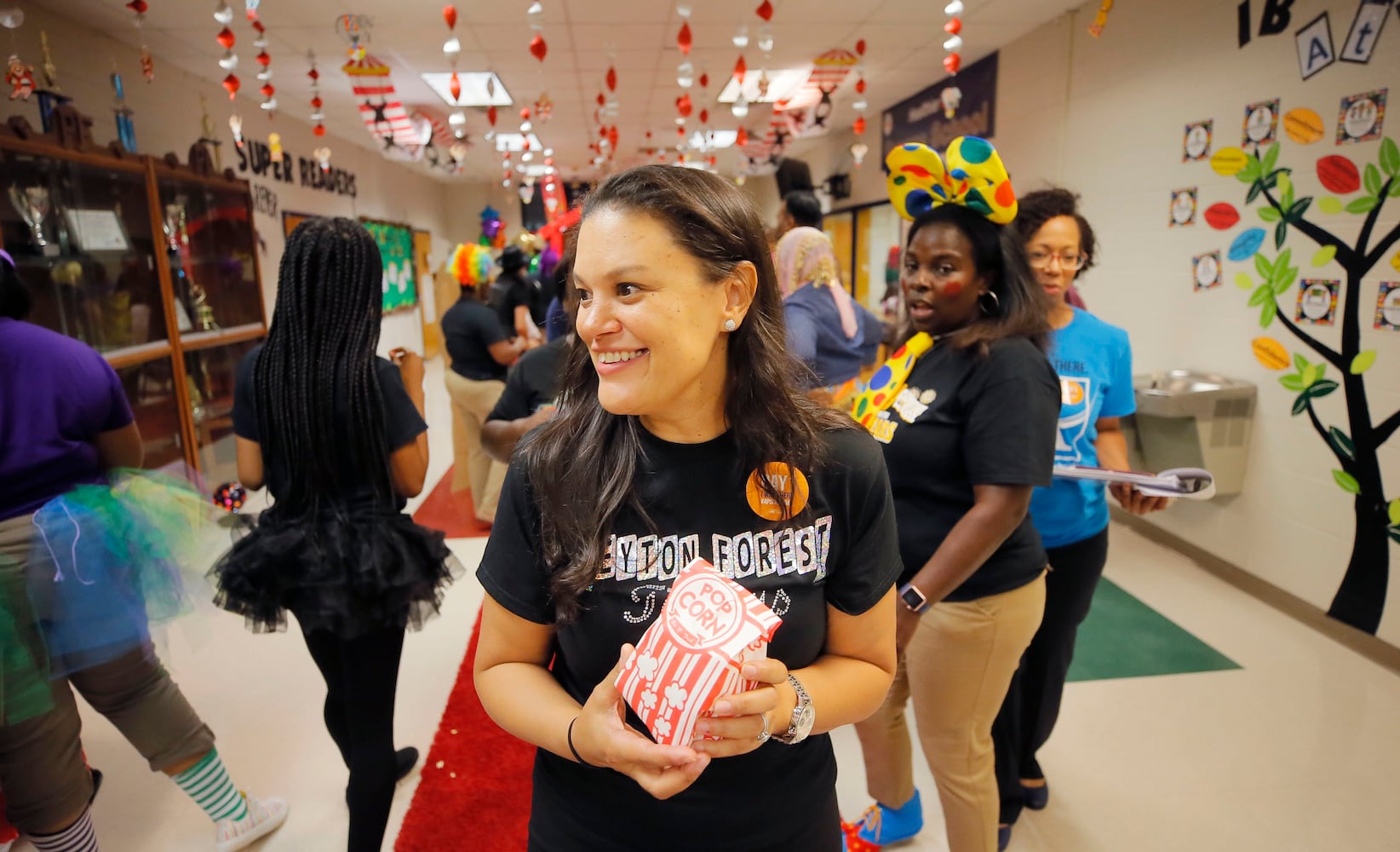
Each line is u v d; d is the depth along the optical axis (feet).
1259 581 9.87
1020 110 15.57
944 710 4.40
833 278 7.87
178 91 15.42
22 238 9.04
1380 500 8.30
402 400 4.86
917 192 4.41
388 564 4.55
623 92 19.26
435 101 19.85
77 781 4.71
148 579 5.09
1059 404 4.15
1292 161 9.23
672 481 2.59
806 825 2.84
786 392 2.61
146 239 11.48
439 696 7.73
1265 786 6.32
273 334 4.58
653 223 2.22
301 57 14.75
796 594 2.63
